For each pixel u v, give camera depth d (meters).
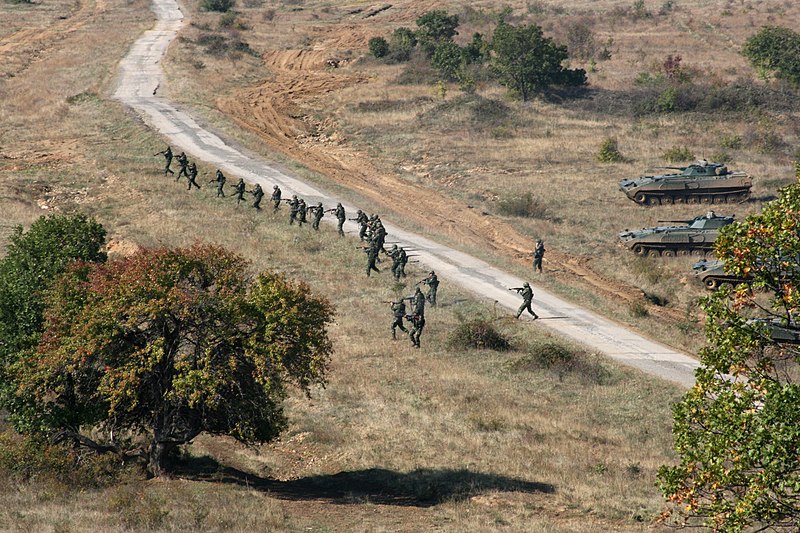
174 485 58.47
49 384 59.66
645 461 68.56
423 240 138.38
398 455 69.00
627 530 53.91
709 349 41.06
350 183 167.62
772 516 37.72
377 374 87.75
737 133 195.62
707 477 38.50
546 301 113.56
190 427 61.69
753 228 40.03
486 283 119.31
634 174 169.62
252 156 176.62
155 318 57.44
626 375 89.38
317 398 81.25
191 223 135.12
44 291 62.72
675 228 133.62
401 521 53.84
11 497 53.25
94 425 62.75
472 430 74.75
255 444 71.19
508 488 61.72
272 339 58.31
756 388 38.56
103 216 138.25
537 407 81.12
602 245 137.88
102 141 179.88
